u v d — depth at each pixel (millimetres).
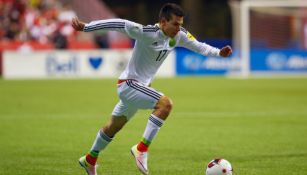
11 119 52875
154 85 89375
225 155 35312
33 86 87688
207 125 48844
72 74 104625
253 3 107750
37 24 112562
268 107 61688
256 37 114688
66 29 113125
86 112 57844
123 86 27000
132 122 50562
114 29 26000
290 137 42188
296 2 112062
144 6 157000
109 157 34594
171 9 25812
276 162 32906
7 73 103375
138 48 26750
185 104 64500
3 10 113500
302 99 69750
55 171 30656
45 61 104000
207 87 86250
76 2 122312
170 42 26875
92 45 113375
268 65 111188
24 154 35844
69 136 43156
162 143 39906
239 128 46938
